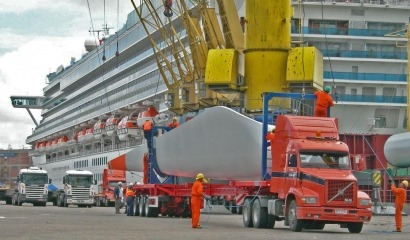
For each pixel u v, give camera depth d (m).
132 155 53.34
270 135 30.19
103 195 78.62
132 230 27.70
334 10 74.62
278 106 35.38
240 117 33.75
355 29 74.69
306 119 29.42
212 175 37.31
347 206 27.55
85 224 32.53
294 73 41.91
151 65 83.06
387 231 30.19
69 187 74.06
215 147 35.97
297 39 73.06
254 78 42.84
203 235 24.58
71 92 122.56
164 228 29.64
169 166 42.66
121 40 93.12
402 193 29.91
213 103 56.22
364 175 40.47
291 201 28.33
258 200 30.59
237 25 49.22
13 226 29.58
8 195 80.00
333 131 29.22
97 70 104.88
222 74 43.50
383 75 74.31
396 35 74.38
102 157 98.44
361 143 74.44
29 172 73.19
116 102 95.00
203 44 57.06
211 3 60.19
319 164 28.19
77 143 111.62
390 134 75.12
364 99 74.25
